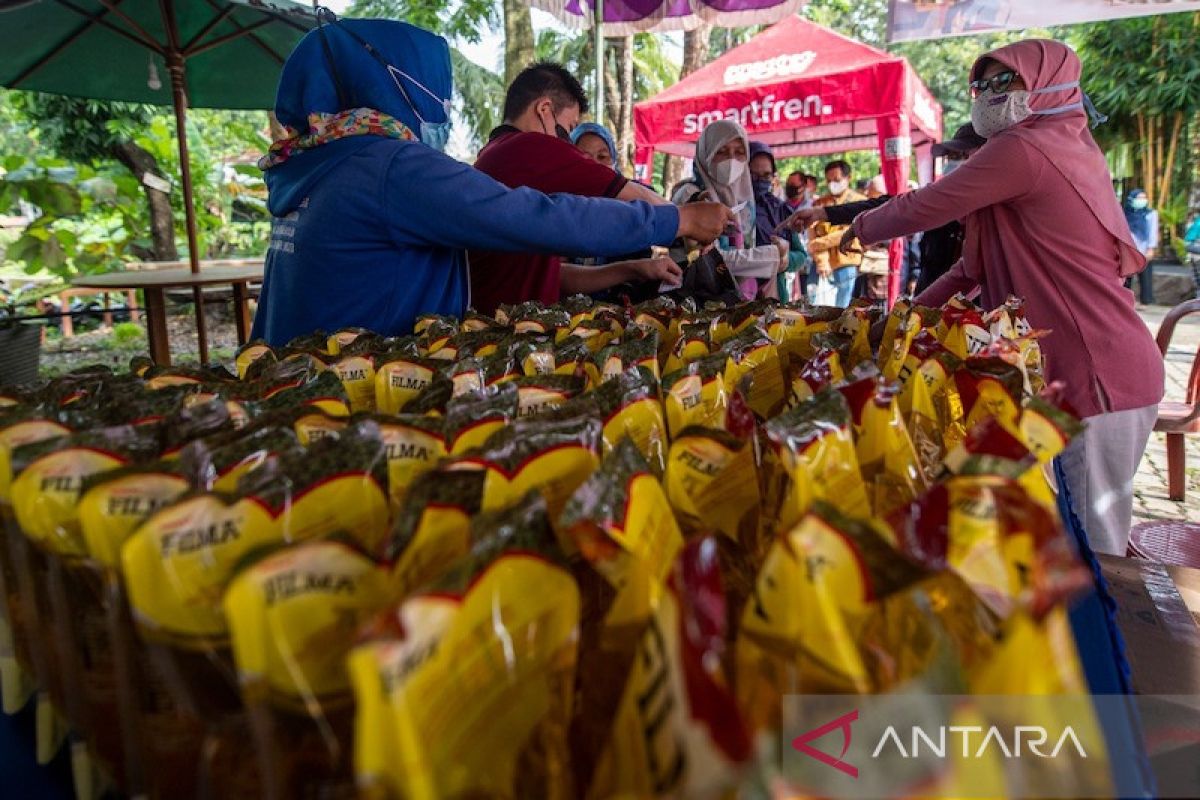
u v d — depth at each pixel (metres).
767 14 3.46
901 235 2.40
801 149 8.15
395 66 1.55
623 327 1.32
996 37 19.92
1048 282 2.22
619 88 8.70
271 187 1.67
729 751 0.32
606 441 0.71
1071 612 0.73
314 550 0.46
